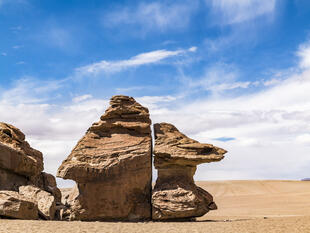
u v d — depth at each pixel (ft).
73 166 72.18
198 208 75.20
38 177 88.12
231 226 61.11
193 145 77.97
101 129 80.12
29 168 79.82
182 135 82.84
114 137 79.25
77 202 72.64
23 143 83.51
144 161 77.36
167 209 73.15
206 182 304.91
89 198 73.05
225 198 227.20
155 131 81.61
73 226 55.88
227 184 290.35
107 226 58.03
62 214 76.38
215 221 75.15
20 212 62.49
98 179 73.92
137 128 80.23
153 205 74.13
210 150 78.89
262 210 152.15
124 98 82.84
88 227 55.83
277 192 250.37
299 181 294.46
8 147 73.31
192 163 78.64
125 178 75.41
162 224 63.31
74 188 81.51
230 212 146.41
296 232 55.11
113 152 76.74
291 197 206.69
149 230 56.13
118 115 81.56
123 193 74.79
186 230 56.65
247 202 197.98
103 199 73.61
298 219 69.72
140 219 75.15
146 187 77.15
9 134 81.71
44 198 73.72
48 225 55.42
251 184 285.43
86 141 77.77
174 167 78.74
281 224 62.75
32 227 53.06
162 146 78.69
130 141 78.79
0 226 52.75
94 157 75.92
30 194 74.08
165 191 74.90
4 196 64.85
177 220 75.25
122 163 75.56
